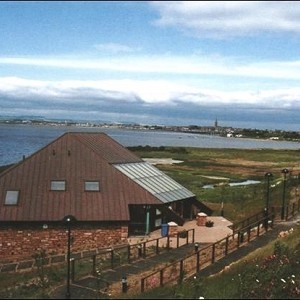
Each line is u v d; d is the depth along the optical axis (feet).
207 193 176.65
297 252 76.89
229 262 77.25
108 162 117.80
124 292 62.13
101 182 111.86
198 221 118.83
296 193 145.79
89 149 118.62
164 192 121.39
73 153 117.29
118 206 107.14
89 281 68.39
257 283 62.54
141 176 123.44
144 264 79.56
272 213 112.16
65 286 65.16
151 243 99.09
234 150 552.82
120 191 111.04
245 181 235.20
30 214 102.42
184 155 431.43
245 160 395.14
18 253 101.65
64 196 107.34
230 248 87.51
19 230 101.81
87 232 103.86
